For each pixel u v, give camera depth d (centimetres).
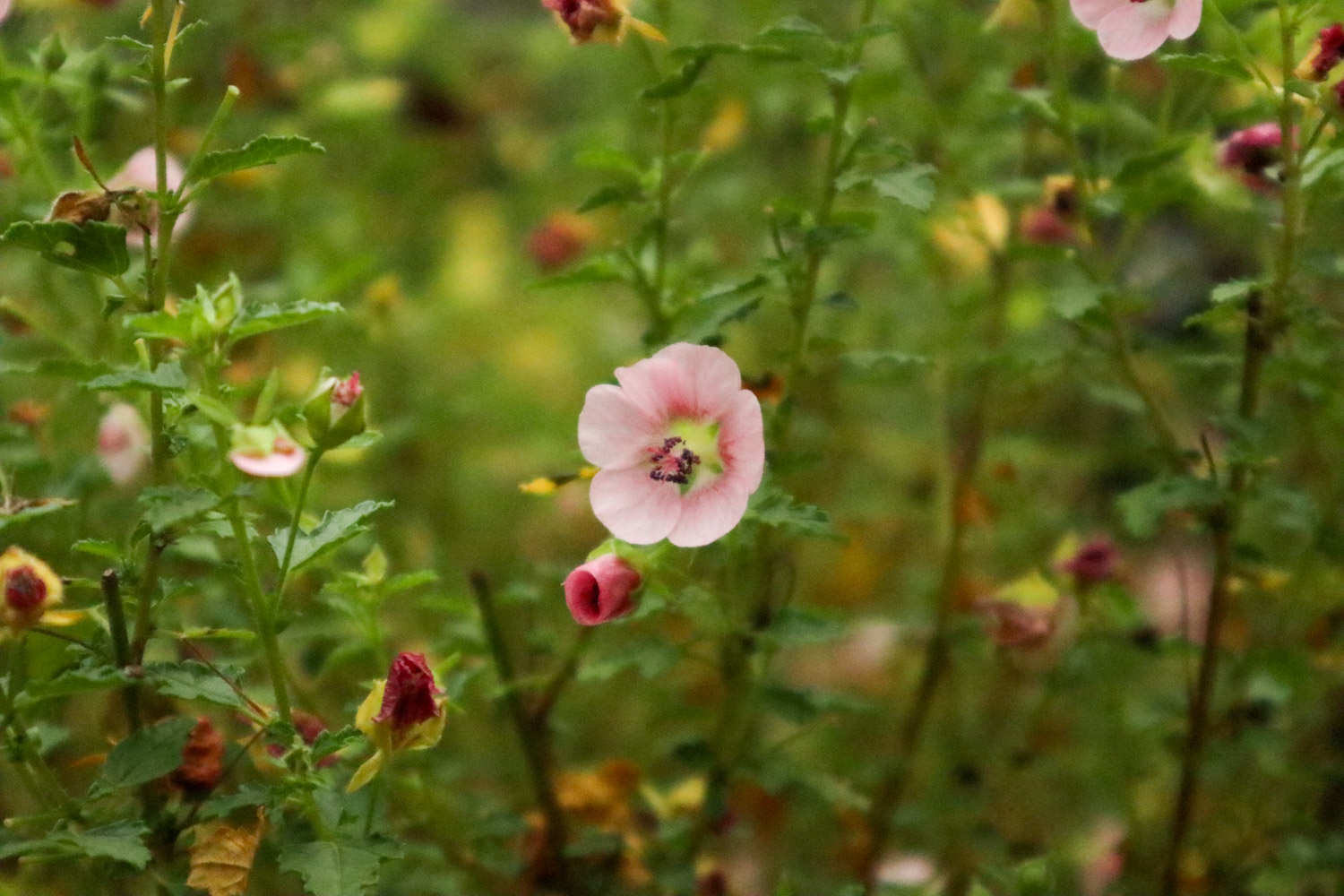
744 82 112
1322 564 99
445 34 149
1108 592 100
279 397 107
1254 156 94
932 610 106
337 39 134
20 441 96
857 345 112
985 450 107
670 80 92
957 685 106
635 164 96
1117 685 103
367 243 126
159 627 93
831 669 110
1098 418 114
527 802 101
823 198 94
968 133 105
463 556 111
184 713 96
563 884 97
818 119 94
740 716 96
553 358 130
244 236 112
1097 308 96
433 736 87
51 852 88
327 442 86
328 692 102
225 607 97
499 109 157
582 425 89
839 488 112
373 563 92
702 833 97
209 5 116
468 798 99
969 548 108
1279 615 104
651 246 98
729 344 112
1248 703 102
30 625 86
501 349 131
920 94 107
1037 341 102
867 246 108
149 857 86
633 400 89
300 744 87
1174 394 109
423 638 104
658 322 96
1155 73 106
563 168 139
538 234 119
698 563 97
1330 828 102
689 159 96
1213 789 104
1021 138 106
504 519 113
